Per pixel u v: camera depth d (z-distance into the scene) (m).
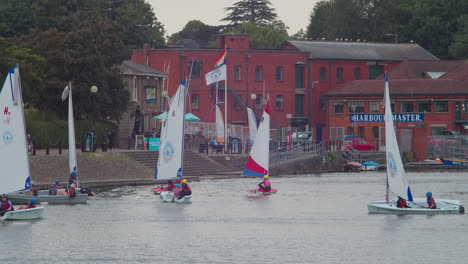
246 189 93.75
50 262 52.50
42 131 105.75
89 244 58.25
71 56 112.94
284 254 55.19
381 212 72.81
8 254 54.78
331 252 55.75
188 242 59.38
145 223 67.50
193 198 84.88
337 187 98.62
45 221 67.69
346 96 160.75
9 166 66.75
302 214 73.25
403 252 55.56
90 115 116.50
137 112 134.00
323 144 132.62
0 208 67.69
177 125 83.12
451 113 153.38
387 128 71.56
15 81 66.62
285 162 123.81
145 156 107.56
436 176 118.06
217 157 116.00
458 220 68.31
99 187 93.38
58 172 92.94
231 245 58.28
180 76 158.62
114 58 119.00
